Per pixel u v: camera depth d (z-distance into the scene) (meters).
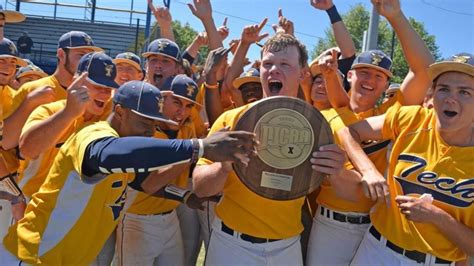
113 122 2.72
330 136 2.73
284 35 3.02
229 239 2.91
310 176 2.74
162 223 3.91
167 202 3.92
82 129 2.66
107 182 2.63
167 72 4.78
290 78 2.94
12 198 3.57
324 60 3.68
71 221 2.63
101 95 3.23
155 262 4.06
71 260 2.64
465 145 2.75
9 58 4.47
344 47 4.82
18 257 2.69
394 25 3.28
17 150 3.89
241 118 2.65
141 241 3.83
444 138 2.77
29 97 3.58
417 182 2.80
